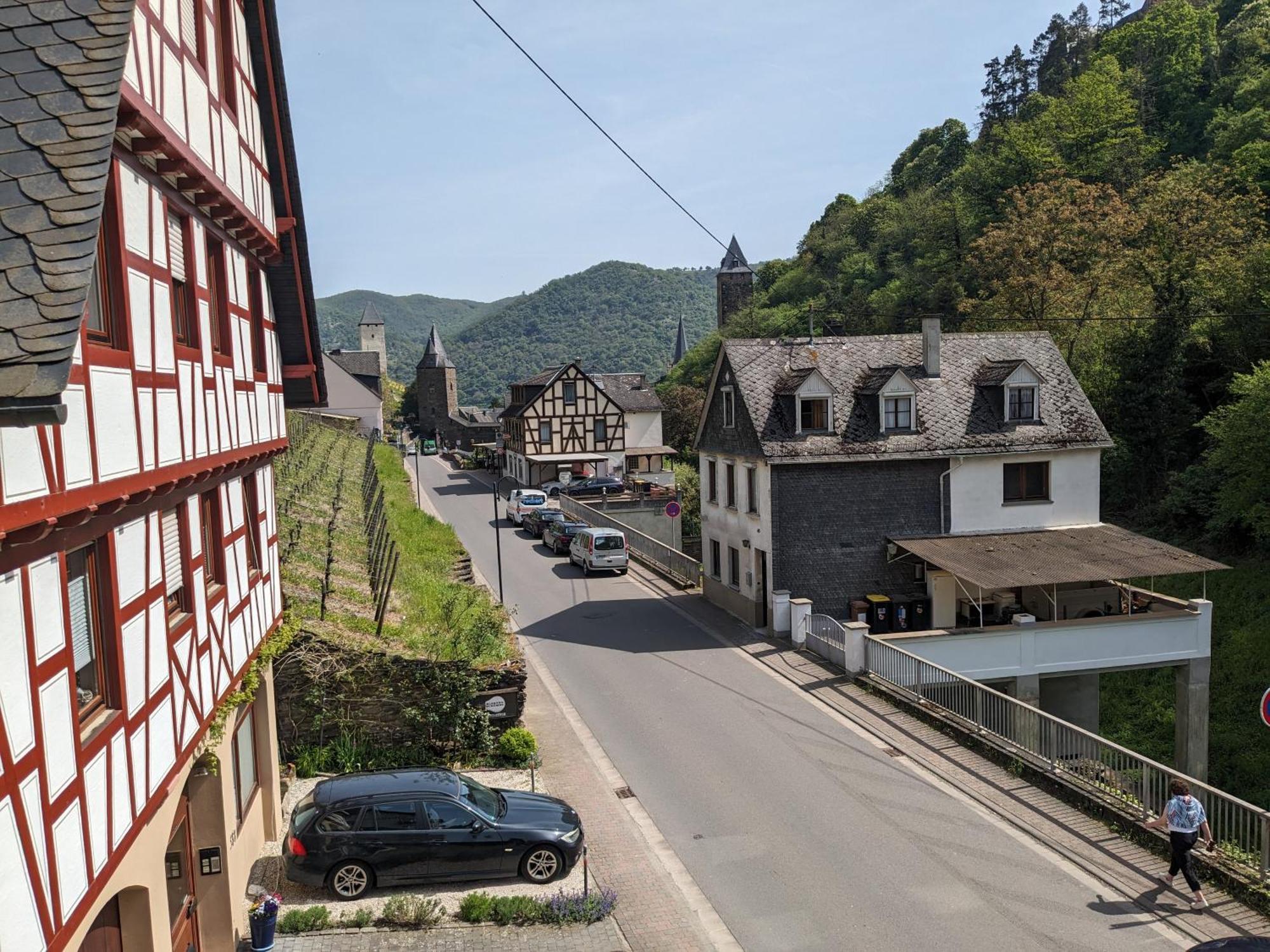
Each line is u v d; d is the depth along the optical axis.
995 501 27.94
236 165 11.98
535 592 34.97
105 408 7.18
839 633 24.02
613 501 50.50
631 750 18.72
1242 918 12.30
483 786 14.17
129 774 7.61
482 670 17.95
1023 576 23.83
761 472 27.53
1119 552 25.91
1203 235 44.69
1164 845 14.02
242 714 12.79
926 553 26.03
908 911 12.60
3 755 5.49
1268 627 32.91
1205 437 43.66
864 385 28.58
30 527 5.73
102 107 5.66
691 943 11.85
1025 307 49.44
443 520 53.09
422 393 123.50
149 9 8.75
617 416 67.44
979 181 69.44
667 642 27.31
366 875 12.72
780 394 28.16
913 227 81.38
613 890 13.09
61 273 5.07
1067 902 12.76
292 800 15.38
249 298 12.99
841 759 17.98
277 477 30.09
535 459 66.00
